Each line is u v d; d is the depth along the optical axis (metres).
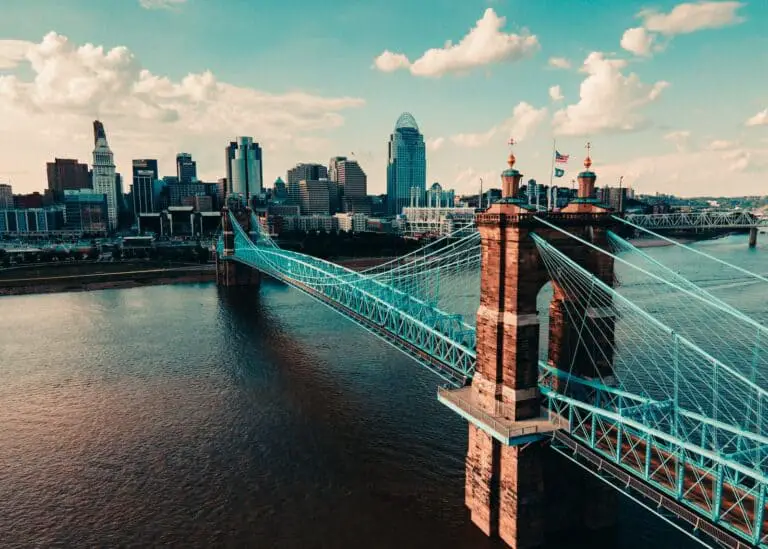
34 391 99.25
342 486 66.25
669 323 124.50
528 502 54.19
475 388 60.28
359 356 117.50
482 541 56.03
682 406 77.62
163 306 183.12
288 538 57.09
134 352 124.69
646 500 62.19
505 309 55.81
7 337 140.50
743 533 37.91
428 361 76.25
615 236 58.38
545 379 62.78
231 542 56.88
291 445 76.69
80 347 129.75
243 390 98.38
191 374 108.06
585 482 57.16
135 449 76.62
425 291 113.38
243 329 146.12
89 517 61.66
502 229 54.91
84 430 82.75
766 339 110.00
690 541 55.38
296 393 95.88
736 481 43.81
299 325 149.88
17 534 58.91
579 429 55.41
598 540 55.88
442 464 70.50
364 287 115.31
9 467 72.19
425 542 55.94
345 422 83.12
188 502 63.94
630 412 50.75
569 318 58.97
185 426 83.62
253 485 67.06
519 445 53.31
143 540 57.59
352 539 56.59
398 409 87.44
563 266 55.75
